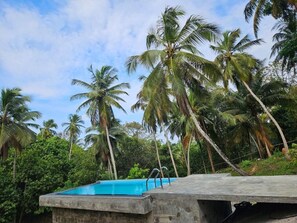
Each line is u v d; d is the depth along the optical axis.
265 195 5.25
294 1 15.02
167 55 13.83
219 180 7.50
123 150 30.19
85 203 7.42
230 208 7.53
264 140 21.61
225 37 19.47
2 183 16.81
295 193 5.17
